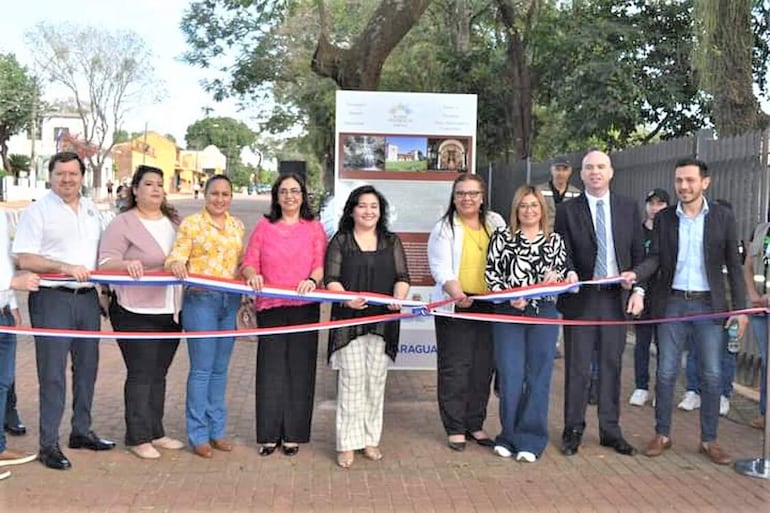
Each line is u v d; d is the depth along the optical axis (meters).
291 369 6.01
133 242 5.77
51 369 5.59
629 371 9.19
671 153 9.73
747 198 8.25
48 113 61.28
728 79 10.91
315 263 6.02
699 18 10.97
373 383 5.88
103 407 7.31
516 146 19.27
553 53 18.61
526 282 5.82
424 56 25.52
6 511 4.87
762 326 6.43
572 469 5.80
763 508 5.10
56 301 5.55
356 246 5.91
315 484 5.44
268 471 5.69
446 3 23.12
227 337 5.91
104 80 52.78
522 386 6.05
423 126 7.54
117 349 9.94
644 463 5.95
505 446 6.10
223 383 6.11
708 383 6.02
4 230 5.59
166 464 5.79
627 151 11.29
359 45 9.41
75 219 5.64
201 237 5.82
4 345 5.69
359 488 5.37
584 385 6.12
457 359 6.18
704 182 5.97
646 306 7.38
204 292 5.81
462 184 6.12
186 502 5.07
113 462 5.81
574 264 6.09
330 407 7.45
